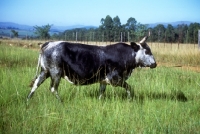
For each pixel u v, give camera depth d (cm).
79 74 728
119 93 820
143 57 789
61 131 529
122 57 767
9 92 718
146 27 3931
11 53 1622
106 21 7225
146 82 908
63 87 803
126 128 563
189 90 909
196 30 4988
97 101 718
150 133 543
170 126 581
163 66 1504
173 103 732
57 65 703
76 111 632
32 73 941
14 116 585
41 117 586
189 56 1842
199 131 574
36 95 739
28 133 515
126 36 6278
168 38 5478
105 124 564
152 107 684
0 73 882
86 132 532
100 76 755
